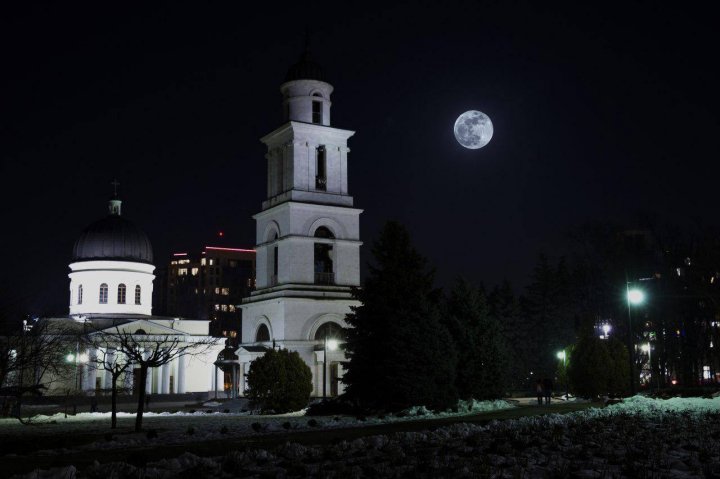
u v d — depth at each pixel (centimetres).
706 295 6544
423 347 4238
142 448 2531
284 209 7256
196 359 10112
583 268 7862
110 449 2577
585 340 5544
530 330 9625
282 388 5234
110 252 10469
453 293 5109
